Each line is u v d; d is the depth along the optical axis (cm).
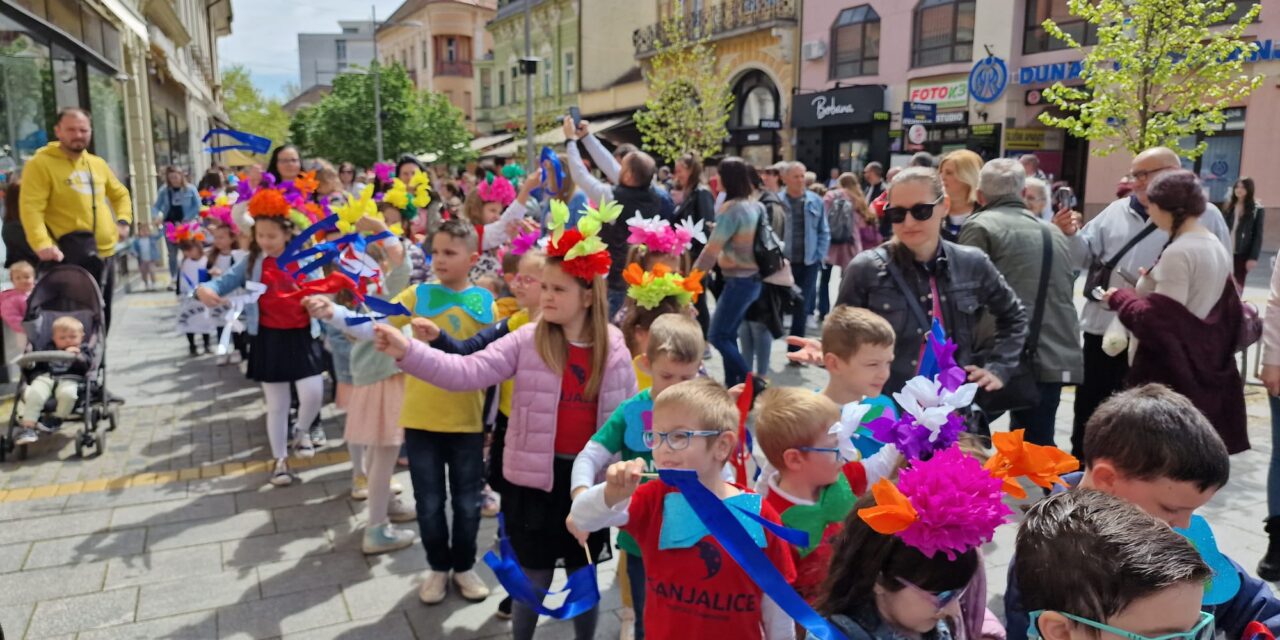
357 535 417
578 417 295
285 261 274
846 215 956
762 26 2453
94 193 641
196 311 763
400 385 389
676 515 212
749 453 290
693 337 264
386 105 3725
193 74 2502
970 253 331
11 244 683
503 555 244
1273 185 1588
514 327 332
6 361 668
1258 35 1571
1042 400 380
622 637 321
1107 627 131
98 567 381
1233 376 341
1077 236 445
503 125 4484
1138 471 187
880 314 326
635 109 3159
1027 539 145
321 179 611
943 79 2067
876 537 164
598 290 292
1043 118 1137
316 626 334
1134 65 1005
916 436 163
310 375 490
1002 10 1906
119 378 731
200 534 416
